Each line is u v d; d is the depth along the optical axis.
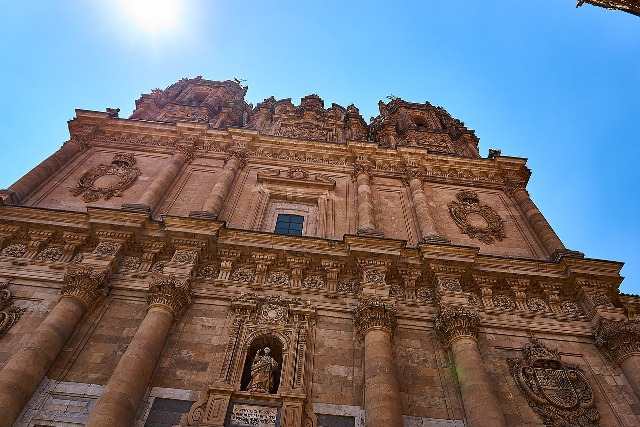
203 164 29.30
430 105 43.56
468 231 26.09
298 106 40.75
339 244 21.77
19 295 19.02
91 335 17.91
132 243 21.23
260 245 21.48
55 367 16.61
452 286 20.53
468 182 30.55
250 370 17.47
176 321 18.64
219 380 16.41
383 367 16.73
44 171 25.95
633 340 18.50
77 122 31.38
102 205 24.95
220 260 21.16
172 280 19.11
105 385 16.06
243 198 26.69
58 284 19.56
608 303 20.39
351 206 26.98
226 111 37.00
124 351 17.52
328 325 19.25
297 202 27.38
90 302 18.56
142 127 31.52
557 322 20.23
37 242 20.98
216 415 15.26
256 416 15.52
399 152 31.42
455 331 18.45
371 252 21.12
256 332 18.48
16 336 17.56
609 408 17.12
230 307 19.41
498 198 29.56
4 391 14.62
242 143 30.97
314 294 20.28
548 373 18.17
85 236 21.25
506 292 21.50
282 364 17.45
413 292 20.92
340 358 18.00
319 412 16.03
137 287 19.72
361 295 19.61
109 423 14.05
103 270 19.31
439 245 21.66
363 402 16.41
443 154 31.58
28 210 21.84
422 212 26.03
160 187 25.70
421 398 16.92
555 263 22.09
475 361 17.39
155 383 16.52
